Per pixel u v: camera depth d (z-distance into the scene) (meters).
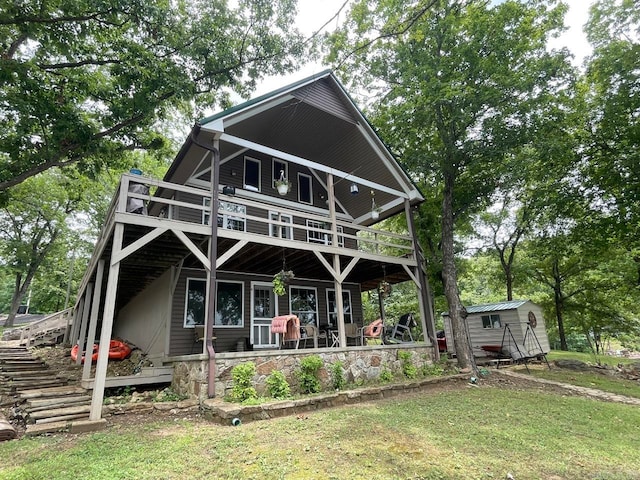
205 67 10.53
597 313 18.47
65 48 8.45
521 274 19.36
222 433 4.61
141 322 11.73
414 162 12.16
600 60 11.97
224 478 3.20
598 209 13.47
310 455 3.76
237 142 8.23
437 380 8.80
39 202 21.91
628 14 11.98
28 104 8.02
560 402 6.91
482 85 10.88
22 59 8.54
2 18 7.46
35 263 24.31
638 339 25.02
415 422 5.14
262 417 5.52
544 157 10.98
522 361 12.95
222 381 6.38
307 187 13.43
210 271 6.99
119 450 3.98
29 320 27.55
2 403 6.71
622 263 16.66
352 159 12.50
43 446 4.29
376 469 3.41
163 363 8.35
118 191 6.79
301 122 11.10
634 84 11.45
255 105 8.63
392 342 12.46
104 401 6.16
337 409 6.09
